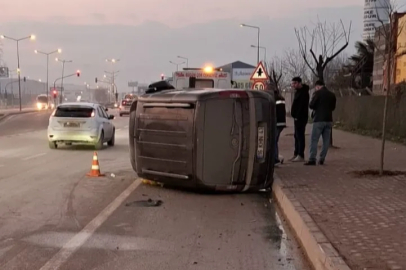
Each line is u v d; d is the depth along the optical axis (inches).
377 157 553.9
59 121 716.7
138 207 339.0
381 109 894.4
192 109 372.8
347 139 818.8
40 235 266.5
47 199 360.5
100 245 250.5
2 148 727.7
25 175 470.9
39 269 214.1
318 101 482.9
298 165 487.5
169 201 360.8
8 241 254.8
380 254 211.8
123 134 1072.2
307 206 306.8
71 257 231.1
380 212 290.0
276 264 225.5
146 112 407.2
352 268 194.5
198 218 311.3
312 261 225.5
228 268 219.1
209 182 376.2
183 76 835.4
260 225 296.7
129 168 526.0
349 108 1112.8
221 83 838.5
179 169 382.6
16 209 327.0
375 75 1322.6
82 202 352.2
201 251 243.4
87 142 718.5
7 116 1847.9
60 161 580.1
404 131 768.3
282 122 482.3
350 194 343.6
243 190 385.7
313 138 486.0
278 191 368.2
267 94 393.7
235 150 375.9
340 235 241.6
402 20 698.2
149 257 233.0
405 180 397.4
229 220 307.4
